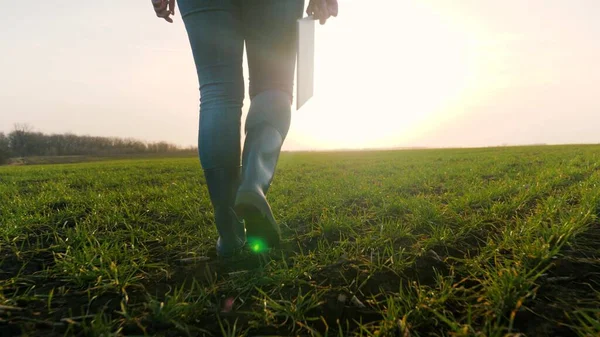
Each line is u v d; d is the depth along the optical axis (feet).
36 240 8.41
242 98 5.82
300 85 4.83
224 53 5.48
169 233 9.10
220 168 5.66
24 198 15.11
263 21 5.59
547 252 5.91
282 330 4.45
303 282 5.66
